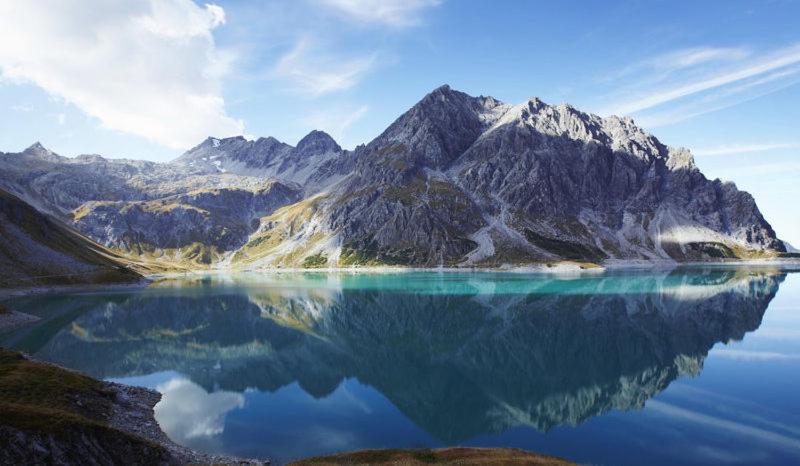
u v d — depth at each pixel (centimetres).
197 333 11969
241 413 6444
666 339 11019
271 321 13612
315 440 5541
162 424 5712
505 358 9875
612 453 5247
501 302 16562
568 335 11656
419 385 8125
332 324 13288
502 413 6675
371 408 6856
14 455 3338
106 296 17762
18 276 17725
